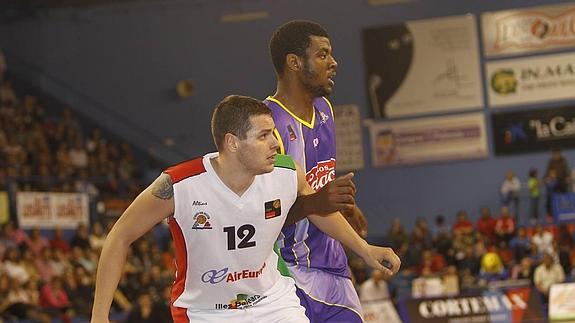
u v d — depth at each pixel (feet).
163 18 136.15
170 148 135.03
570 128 126.31
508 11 128.26
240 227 20.30
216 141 20.22
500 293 81.82
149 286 81.97
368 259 22.33
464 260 99.25
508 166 127.44
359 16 131.13
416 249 102.73
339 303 24.84
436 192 128.36
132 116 136.05
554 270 89.04
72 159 115.03
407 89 129.70
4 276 74.95
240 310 21.07
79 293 81.05
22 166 105.50
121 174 118.42
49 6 137.28
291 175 20.84
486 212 110.93
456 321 80.53
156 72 136.05
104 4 137.39
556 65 127.24
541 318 80.84
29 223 94.43
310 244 24.48
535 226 109.60
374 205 129.39
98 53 137.08
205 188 20.10
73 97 136.77
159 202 20.03
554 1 127.75
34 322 72.43
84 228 93.71
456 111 128.77
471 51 128.88
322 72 24.38
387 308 80.53
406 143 129.18
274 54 24.80
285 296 21.50
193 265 20.62
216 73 134.82
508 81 127.95
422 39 129.59
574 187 115.85
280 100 24.72
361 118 130.21
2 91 125.59
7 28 138.21
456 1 129.49
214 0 135.23
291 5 133.18
